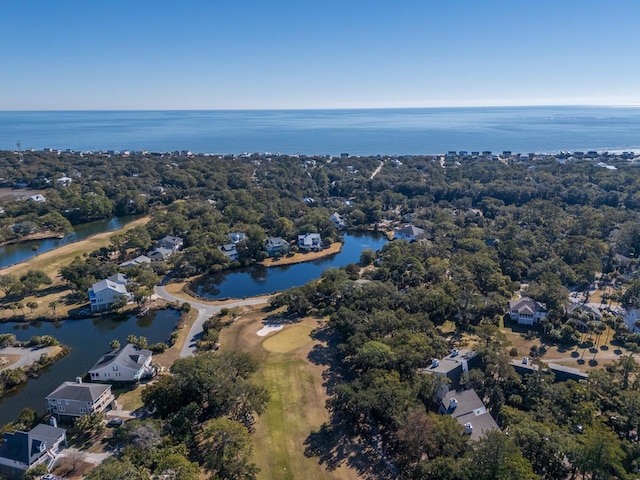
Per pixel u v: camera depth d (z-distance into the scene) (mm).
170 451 49562
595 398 57875
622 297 94312
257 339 82438
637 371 62250
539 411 55438
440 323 87375
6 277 104188
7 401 66688
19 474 51219
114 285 100375
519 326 87125
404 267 109750
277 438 56750
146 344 79750
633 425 52469
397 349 66312
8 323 92188
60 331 89000
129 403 64500
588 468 44844
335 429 58250
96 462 52375
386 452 53969
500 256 117375
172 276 117375
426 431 50188
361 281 102188
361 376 65312
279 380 69438
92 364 76812
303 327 87062
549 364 68250
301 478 50406
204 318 92562
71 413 60969
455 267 106250
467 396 58906
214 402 58531
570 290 103688
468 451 47250
